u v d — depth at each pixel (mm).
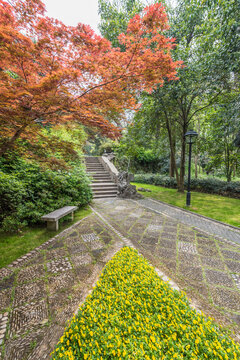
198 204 7027
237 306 1976
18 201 4133
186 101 8047
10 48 1914
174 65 2445
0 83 2086
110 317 1458
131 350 1184
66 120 2941
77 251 3199
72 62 2242
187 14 7215
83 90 2525
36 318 1817
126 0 8641
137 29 2287
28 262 2840
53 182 5055
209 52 6195
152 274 2160
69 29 2043
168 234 4055
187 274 2539
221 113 7227
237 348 1240
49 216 4051
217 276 2506
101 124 2918
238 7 5277
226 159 9828
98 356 1150
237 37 5391
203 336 1297
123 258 2648
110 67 2361
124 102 2945
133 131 8812
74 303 2008
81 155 7332
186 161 15508
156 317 1476
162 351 1218
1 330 1693
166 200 7742
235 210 6145
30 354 1462
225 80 6312
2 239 3619
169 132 9539
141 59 2273
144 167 17125
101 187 8906
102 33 8453
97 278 2434
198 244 3547
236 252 3229
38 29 2055
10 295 2139
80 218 5141
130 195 8156
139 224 4715
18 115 2268
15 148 3127
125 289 1844
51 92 2230
